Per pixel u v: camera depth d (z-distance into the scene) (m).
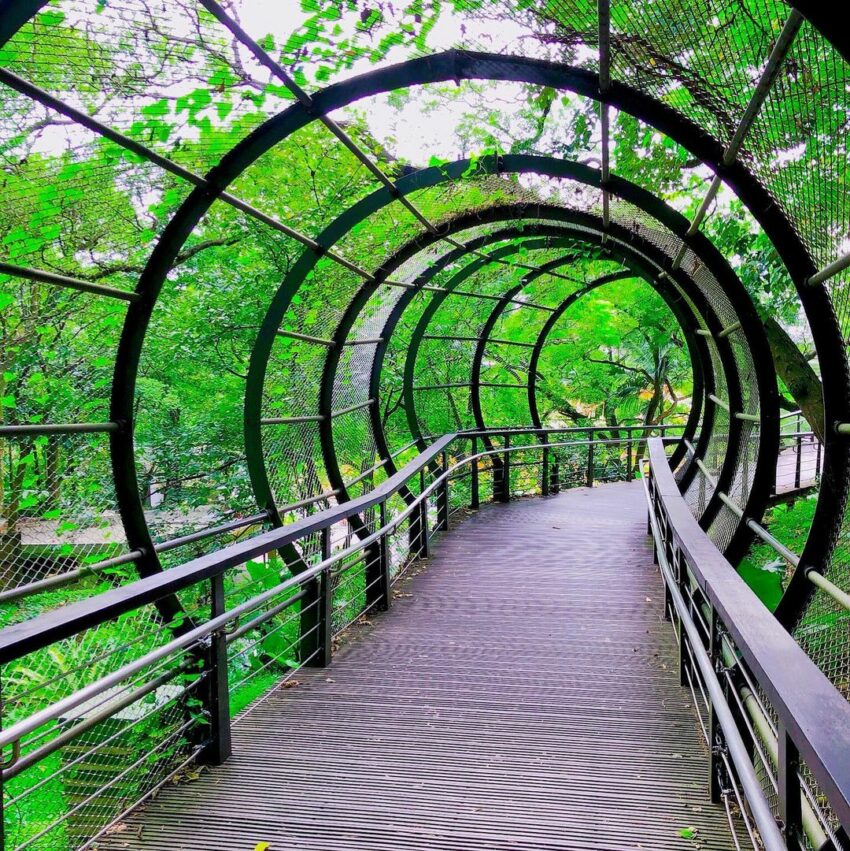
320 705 3.22
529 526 7.66
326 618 3.77
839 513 2.43
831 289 2.37
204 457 7.23
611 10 2.26
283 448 4.88
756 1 2.10
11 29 1.83
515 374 13.63
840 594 2.14
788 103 2.23
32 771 3.03
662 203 3.74
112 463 2.96
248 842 2.12
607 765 2.61
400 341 10.38
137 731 2.74
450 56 2.78
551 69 2.71
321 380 5.26
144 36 2.57
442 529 7.47
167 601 2.99
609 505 8.97
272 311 4.12
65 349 4.93
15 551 3.54
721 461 5.24
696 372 7.86
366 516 6.05
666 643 4.04
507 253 6.82
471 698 3.29
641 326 11.29
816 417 4.40
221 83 2.82
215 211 5.92
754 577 4.82
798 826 1.42
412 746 2.79
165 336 6.66
